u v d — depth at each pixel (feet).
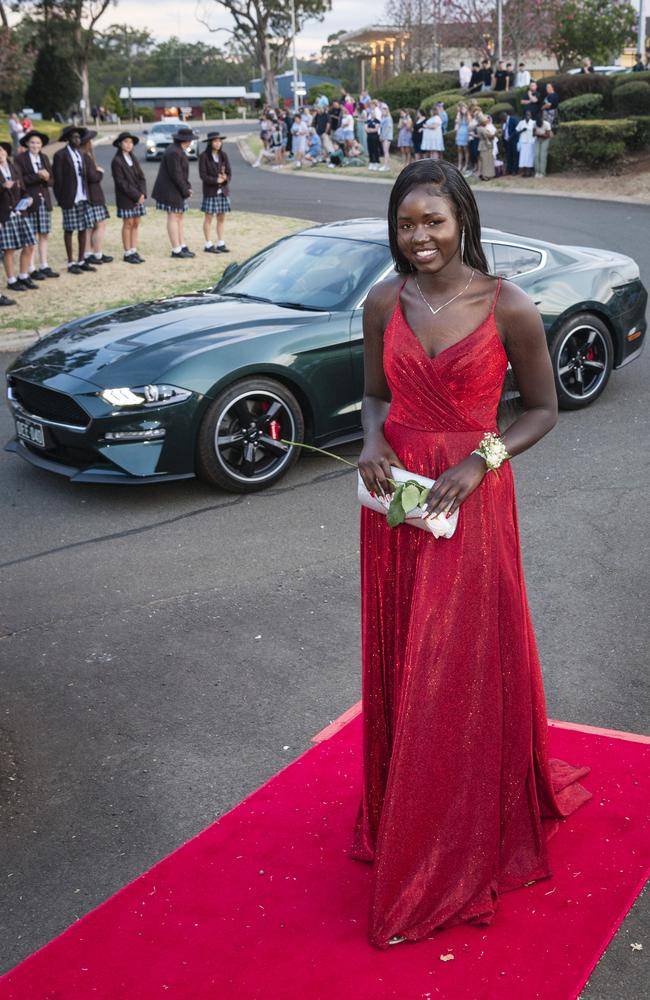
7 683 13.52
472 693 8.39
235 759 11.60
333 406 20.84
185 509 19.57
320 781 11.00
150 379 18.85
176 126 117.80
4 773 11.53
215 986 8.17
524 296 8.14
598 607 14.96
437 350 8.11
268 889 9.32
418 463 8.36
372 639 8.97
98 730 12.34
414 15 148.87
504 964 8.20
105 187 80.89
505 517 8.57
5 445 23.59
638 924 8.64
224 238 52.95
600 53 137.18
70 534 18.52
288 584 16.16
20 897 9.53
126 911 9.11
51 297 39.50
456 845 8.56
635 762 11.02
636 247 46.60
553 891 9.04
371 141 92.63
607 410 24.75
